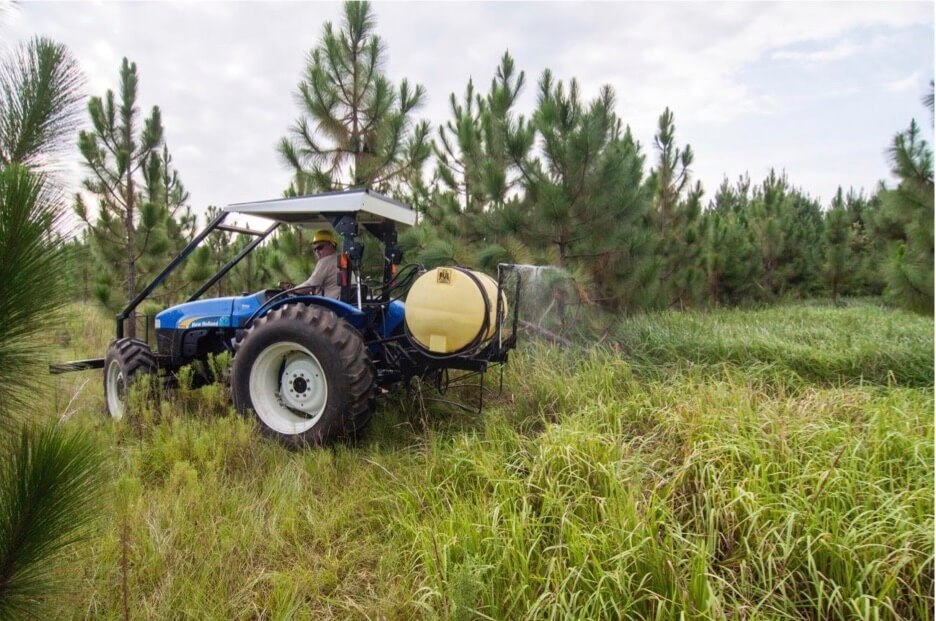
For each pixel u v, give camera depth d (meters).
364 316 3.60
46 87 1.25
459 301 3.13
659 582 1.78
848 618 1.75
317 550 2.26
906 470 2.28
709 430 2.66
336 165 6.30
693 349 4.53
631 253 6.05
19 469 1.17
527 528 2.11
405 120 6.16
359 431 3.37
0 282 1.09
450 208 6.79
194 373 4.13
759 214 12.88
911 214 5.61
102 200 7.20
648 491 2.30
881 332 5.30
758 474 2.28
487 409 3.77
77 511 1.29
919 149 5.43
